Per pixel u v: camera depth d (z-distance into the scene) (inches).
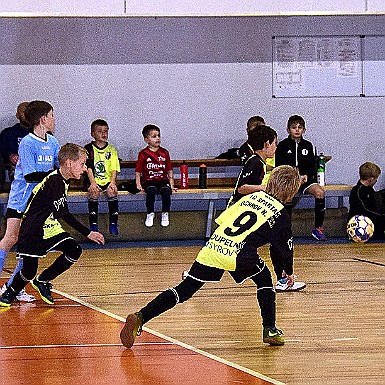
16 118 872.9
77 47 880.3
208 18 893.2
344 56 905.5
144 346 362.6
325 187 846.5
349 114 909.8
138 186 818.2
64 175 445.7
